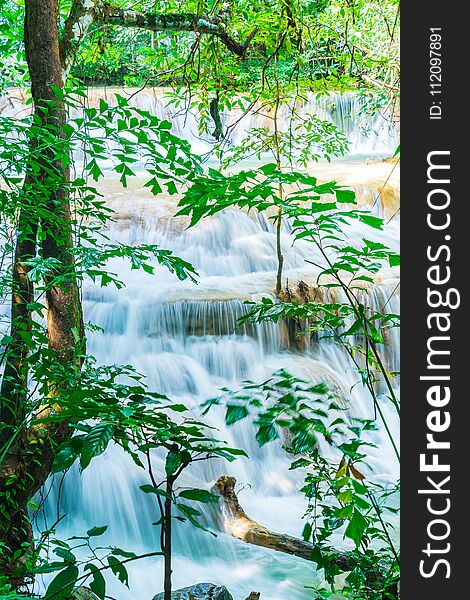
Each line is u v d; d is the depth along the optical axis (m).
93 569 1.50
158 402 1.64
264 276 8.52
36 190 3.07
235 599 4.52
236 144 13.16
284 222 9.39
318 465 2.71
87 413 1.57
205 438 1.56
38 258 2.65
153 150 2.88
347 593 2.68
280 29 5.54
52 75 3.52
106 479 5.50
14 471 3.29
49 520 5.33
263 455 6.51
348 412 7.11
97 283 7.85
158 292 7.79
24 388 3.25
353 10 6.42
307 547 4.95
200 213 1.99
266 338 7.61
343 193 1.80
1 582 1.95
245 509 5.91
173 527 5.22
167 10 5.99
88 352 7.40
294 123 12.73
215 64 5.63
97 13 4.48
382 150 14.02
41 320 5.93
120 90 12.80
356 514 1.81
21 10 5.25
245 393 1.73
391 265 2.00
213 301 7.59
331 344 7.76
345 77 6.47
